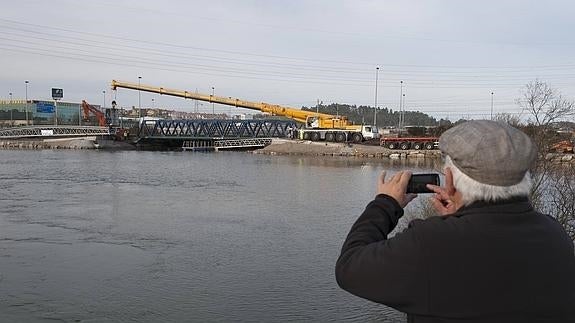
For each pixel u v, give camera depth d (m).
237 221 21.59
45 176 39.19
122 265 14.59
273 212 23.92
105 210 24.00
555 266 1.89
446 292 1.83
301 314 10.91
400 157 61.97
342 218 22.44
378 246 2.00
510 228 1.90
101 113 105.31
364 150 66.31
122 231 19.31
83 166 49.16
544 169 12.38
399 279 1.88
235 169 47.50
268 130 85.81
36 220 21.28
